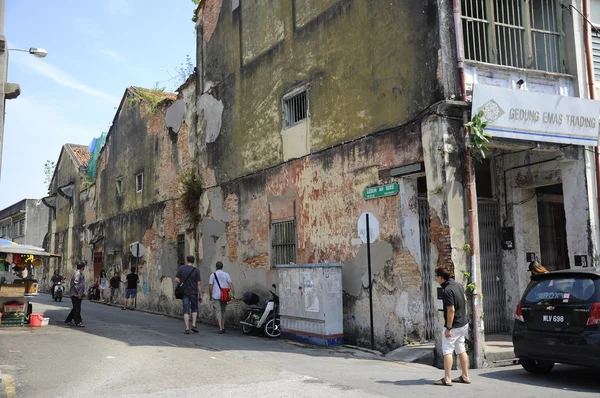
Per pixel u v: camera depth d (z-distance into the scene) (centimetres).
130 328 1539
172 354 1059
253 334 1452
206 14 1973
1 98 808
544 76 1127
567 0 1188
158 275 2269
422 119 1051
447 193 991
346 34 1295
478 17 1106
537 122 1055
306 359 1041
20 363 945
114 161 2889
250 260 1625
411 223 1116
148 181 2434
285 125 1508
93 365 936
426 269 1141
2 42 816
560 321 808
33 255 1717
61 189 3678
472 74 1050
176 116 2184
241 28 1744
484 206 1274
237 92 1747
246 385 777
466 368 809
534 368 888
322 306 1210
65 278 3650
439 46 1032
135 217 2555
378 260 1166
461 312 812
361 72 1241
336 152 1301
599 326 762
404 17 1127
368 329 1181
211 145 1889
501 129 1020
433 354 991
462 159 1013
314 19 1409
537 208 1290
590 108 1113
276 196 1520
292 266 1320
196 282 1488
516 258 1248
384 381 813
